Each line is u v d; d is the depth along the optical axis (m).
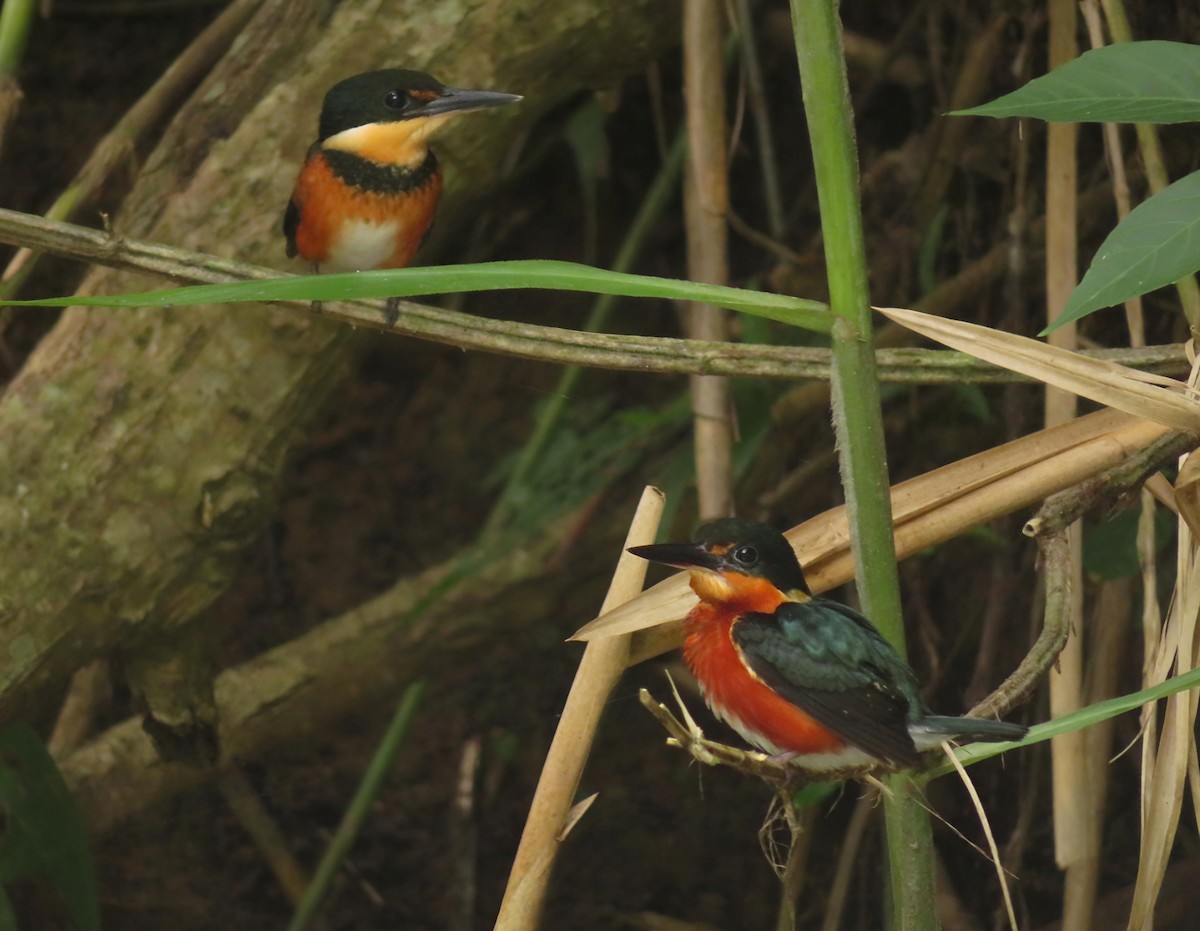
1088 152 9.19
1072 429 4.88
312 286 3.71
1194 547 4.82
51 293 8.94
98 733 11.39
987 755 4.24
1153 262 3.83
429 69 7.86
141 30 13.13
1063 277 6.33
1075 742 5.87
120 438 7.46
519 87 8.08
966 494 4.79
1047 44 8.54
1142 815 4.78
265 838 10.85
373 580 12.97
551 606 10.61
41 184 12.73
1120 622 7.27
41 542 7.38
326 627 10.70
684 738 3.68
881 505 3.99
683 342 4.84
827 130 3.94
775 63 11.92
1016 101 4.27
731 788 11.32
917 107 10.68
